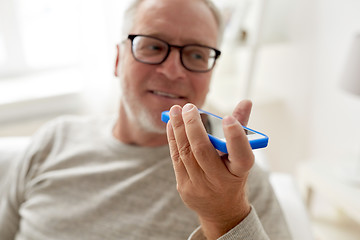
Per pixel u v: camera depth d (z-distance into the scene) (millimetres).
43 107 1679
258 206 755
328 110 1566
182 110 455
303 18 1603
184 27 779
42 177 950
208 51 811
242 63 2041
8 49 1813
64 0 1810
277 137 1977
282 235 722
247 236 517
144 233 796
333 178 1343
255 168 808
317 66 1573
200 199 500
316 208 1805
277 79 1863
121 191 841
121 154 899
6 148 1162
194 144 443
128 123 892
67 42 1930
